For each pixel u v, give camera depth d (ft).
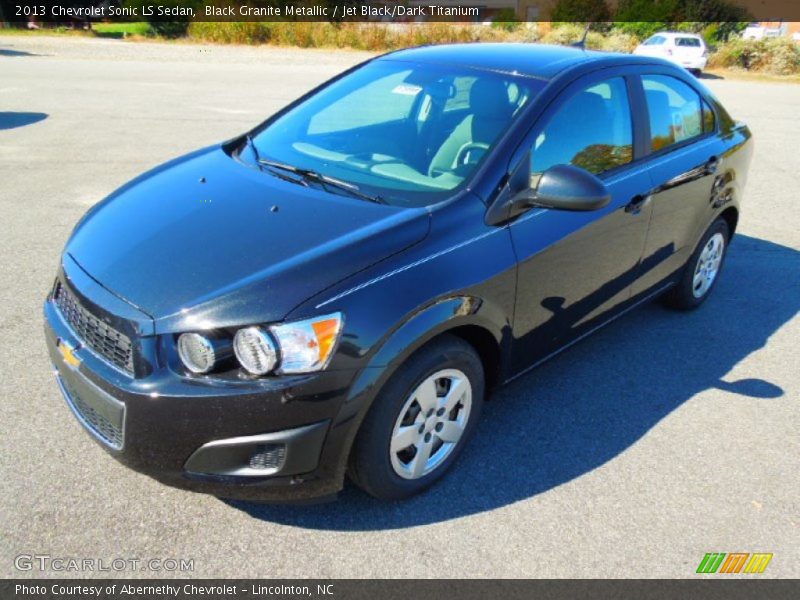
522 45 12.85
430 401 8.96
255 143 11.90
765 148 33.40
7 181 22.48
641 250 12.37
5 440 10.01
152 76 48.37
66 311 8.98
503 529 8.96
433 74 11.64
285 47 77.10
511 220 9.59
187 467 7.83
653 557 8.66
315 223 8.87
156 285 8.08
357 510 9.14
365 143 10.94
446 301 8.55
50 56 58.03
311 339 7.61
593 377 12.69
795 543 9.00
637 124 12.12
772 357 13.73
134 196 10.42
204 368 7.57
